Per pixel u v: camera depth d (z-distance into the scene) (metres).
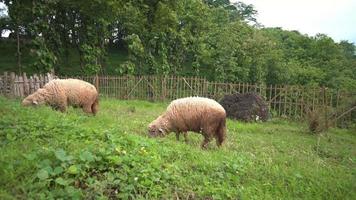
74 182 5.21
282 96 21.00
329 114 17.75
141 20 29.20
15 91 16.14
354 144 14.19
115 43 45.75
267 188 7.11
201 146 10.18
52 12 27.38
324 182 7.89
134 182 5.56
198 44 33.38
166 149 7.59
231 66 32.94
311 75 37.91
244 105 17.97
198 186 6.17
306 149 12.03
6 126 7.03
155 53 35.25
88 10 26.53
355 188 7.98
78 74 27.80
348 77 39.53
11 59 31.30
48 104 11.49
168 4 30.44
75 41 30.75
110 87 23.88
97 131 7.47
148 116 15.26
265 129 15.65
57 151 5.46
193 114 10.16
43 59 21.38
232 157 8.33
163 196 5.58
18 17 24.45
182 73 34.50
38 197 4.66
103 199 5.00
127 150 6.64
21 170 5.10
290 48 48.28
